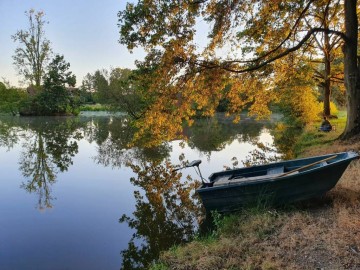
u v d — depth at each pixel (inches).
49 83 2397.9
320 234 219.6
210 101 577.0
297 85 876.0
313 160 335.6
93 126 1588.3
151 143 575.8
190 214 359.3
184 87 505.7
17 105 2436.0
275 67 641.6
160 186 483.5
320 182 276.2
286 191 285.0
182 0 457.4
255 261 201.3
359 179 325.1
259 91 665.6
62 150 846.5
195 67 502.0
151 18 449.4
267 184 286.8
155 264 231.5
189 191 453.1
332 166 267.9
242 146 874.1
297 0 525.3
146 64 489.1
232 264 203.8
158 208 381.4
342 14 859.4
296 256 198.5
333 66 1079.6
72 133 1263.5
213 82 514.9
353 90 532.1
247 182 292.4
